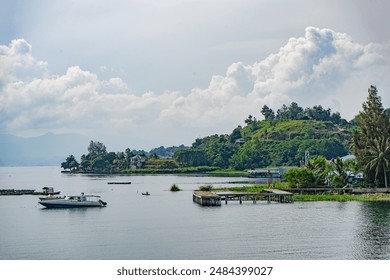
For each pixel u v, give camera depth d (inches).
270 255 2942.9
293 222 3978.8
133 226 3946.9
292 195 5349.4
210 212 4658.0
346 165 6875.0
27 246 3265.3
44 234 3676.2
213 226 3858.3
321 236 3422.7
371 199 5403.5
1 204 5684.1
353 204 5108.3
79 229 3868.1
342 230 3622.0
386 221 3978.8
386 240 3282.5
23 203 5812.0
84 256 2997.0
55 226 4037.9
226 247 3142.2
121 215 4626.0
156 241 3344.0
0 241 3425.2
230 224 3932.1
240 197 5374.0
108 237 3513.8
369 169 6368.1
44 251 3129.9
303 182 6151.6
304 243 3221.0
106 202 5851.4
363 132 6658.5
